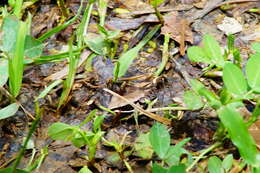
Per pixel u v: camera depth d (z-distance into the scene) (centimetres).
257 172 82
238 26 105
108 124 94
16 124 94
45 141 93
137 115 94
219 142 91
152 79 99
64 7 106
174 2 109
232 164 89
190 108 91
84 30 104
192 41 103
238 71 85
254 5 108
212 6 108
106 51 102
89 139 89
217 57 90
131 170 90
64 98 95
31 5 109
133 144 92
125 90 97
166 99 96
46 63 101
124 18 107
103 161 91
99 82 98
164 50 101
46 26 106
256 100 94
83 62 101
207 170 89
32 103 96
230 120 83
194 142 92
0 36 93
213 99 87
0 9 107
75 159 91
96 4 109
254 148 82
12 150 92
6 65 93
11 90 92
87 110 96
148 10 108
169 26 105
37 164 90
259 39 103
